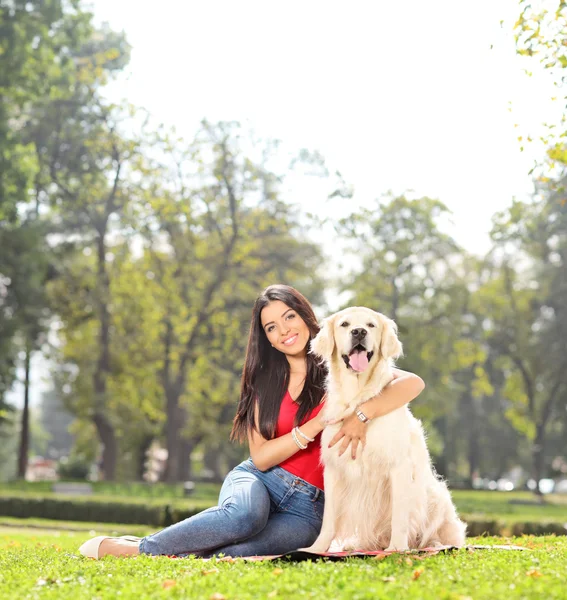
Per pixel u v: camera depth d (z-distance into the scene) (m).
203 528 5.11
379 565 4.18
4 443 61.44
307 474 5.40
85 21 28.73
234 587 3.67
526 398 45.28
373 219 40.12
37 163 33.38
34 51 27.00
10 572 4.66
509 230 40.34
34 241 32.62
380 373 5.21
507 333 43.47
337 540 5.38
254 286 37.78
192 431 37.78
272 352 5.69
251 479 5.37
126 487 31.53
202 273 36.28
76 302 36.81
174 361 38.09
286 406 5.51
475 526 15.91
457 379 53.38
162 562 4.60
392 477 5.06
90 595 3.68
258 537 5.23
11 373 35.00
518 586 3.57
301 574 3.92
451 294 41.25
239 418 5.69
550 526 15.45
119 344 36.38
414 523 5.21
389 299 41.06
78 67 35.09
